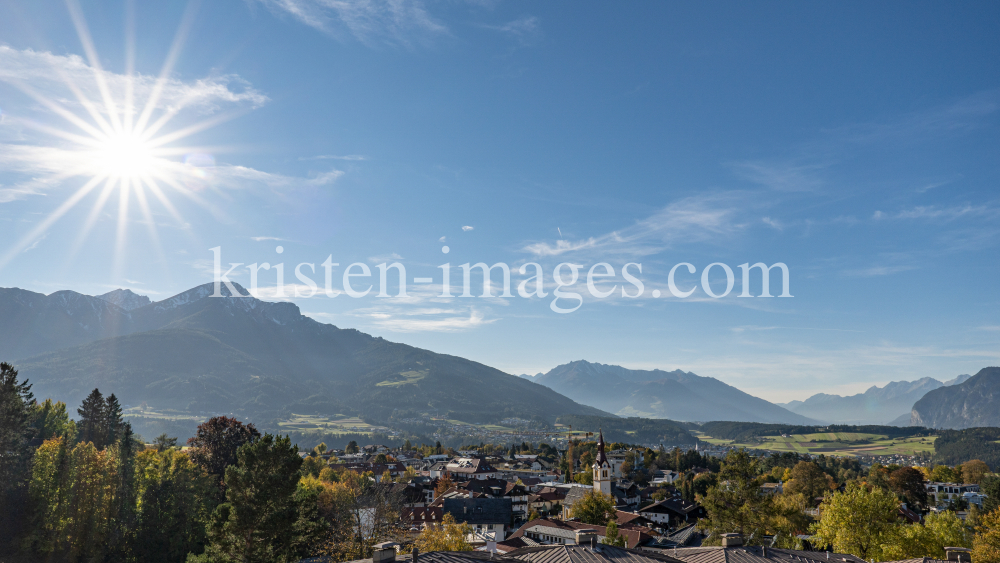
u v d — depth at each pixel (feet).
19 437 276.82
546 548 127.54
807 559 139.33
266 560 214.48
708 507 277.03
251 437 434.71
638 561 121.80
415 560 113.39
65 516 276.82
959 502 595.06
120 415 451.12
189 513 309.01
